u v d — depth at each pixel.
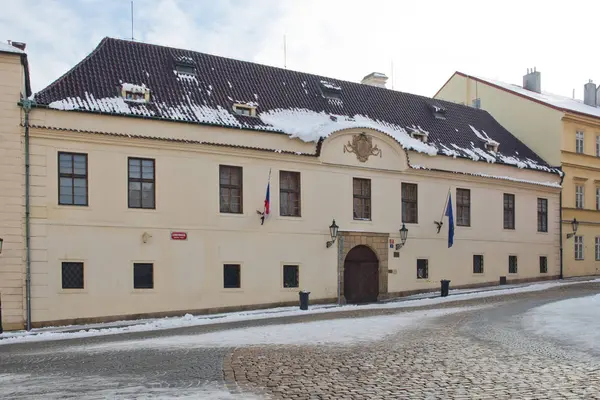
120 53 26.12
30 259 21.05
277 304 25.83
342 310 23.55
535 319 17.59
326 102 30.62
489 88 41.34
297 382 9.96
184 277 23.72
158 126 23.47
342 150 27.98
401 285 29.69
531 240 35.59
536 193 36.06
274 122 26.69
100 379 10.44
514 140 38.50
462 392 9.09
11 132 21.03
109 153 22.59
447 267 31.52
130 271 22.70
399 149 29.72
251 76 29.28
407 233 29.89
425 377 10.21
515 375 10.23
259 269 25.47
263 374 10.65
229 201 25.14
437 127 34.31
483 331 15.79
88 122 22.20
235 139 25.11
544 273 36.28
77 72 24.00
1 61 21.00
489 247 33.41
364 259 28.86
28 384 10.15
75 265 21.89
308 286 26.73
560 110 37.12
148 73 25.83
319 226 27.20
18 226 20.94
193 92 26.12
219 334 16.62
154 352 13.49
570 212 37.78
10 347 16.03
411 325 17.58
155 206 23.38
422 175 30.75
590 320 16.73
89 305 21.86
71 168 22.05
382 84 37.03
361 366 11.31
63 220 21.66
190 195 24.03
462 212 32.53
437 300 26.33
